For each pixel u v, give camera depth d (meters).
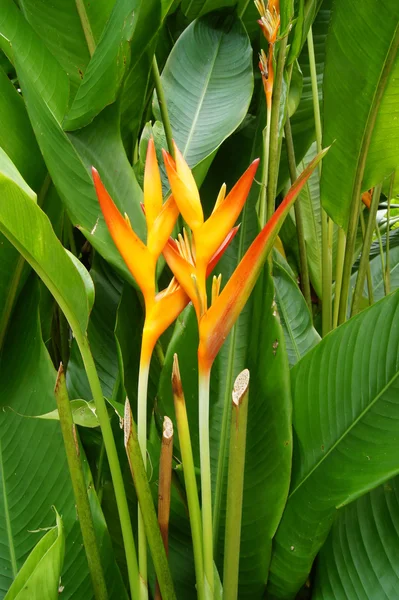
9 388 0.95
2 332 0.97
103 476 1.02
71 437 0.71
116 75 0.85
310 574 0.97
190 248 0.72
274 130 0.92
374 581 0.89
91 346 1.12
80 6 0.99
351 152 1.07
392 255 1.70
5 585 0.87
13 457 0.92
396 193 1.33
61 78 0.94
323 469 0.86
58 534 0.70
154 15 0.87
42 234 0.65
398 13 0.94
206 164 0.94
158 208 0.69
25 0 1.00
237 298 0.68
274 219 0.66
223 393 0.92
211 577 0.73
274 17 0.86
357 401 0.85
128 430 0.68
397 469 0.81
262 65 0.89
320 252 1.55
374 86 1.01
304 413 0.89
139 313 1.06
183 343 0.89
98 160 0.88
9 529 0.90
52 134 0.87
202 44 1.12
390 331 0.83
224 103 1.06
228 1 1.17
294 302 1.14
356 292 1.17
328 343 0.88
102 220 0.87
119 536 1.03
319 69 1.36
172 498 0.92
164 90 1.09
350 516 0.93
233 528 0.72
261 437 0.89
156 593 0.76
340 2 0.97
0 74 0.91
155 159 0.69
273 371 0.87
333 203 1.12
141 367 0.71
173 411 0.91
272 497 0.88
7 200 0.63
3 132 0.92
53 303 1.11
